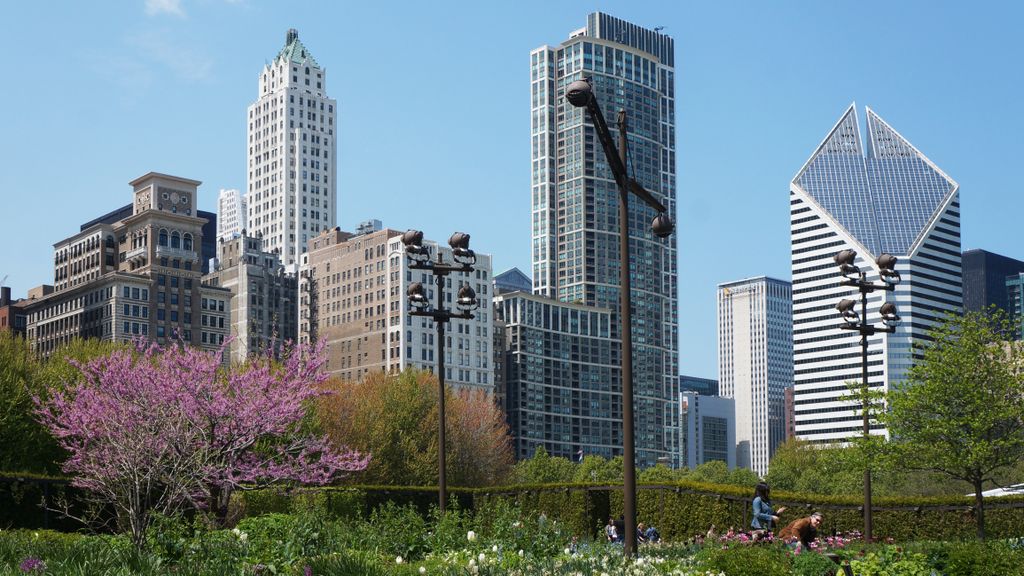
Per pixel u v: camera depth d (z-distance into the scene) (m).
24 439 60.47
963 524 37.25
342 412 95.56
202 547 18.17
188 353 38.00
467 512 25.83
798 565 19.95
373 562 16.31
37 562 14.19
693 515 41.66
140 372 35.84
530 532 23.23
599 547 23.30
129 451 28.97
